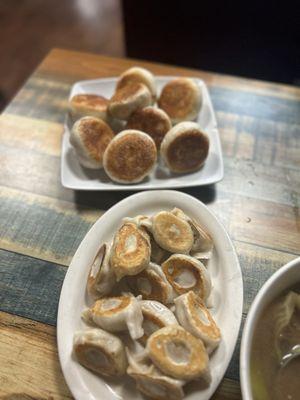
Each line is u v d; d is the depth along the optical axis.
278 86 0.45
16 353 0.27
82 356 0.24
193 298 0.26
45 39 0.97
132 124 0.38
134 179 0.35
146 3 0.67
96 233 0.31
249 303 0.29
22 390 0.25
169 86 0.40
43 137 0.41
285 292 0.24
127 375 0.25
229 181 0.37
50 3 1.06
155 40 0.73
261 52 0.63
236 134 0.40
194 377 0.22
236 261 0.28
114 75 0.47
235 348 0.26
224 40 0.66
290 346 0.22
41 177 0.38
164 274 0.28
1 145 0.40
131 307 0.25
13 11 1.04
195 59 0.72
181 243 0.29
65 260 0.32
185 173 0.36
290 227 0.33
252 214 0.34
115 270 0.27
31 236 0.33
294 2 0.55
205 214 0.31
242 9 0.60
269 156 0.38
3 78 0.88
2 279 0.31
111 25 1.00
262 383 0.21
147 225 0.30
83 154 0.35
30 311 0.29
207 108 0.40
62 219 0.34
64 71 0.47
